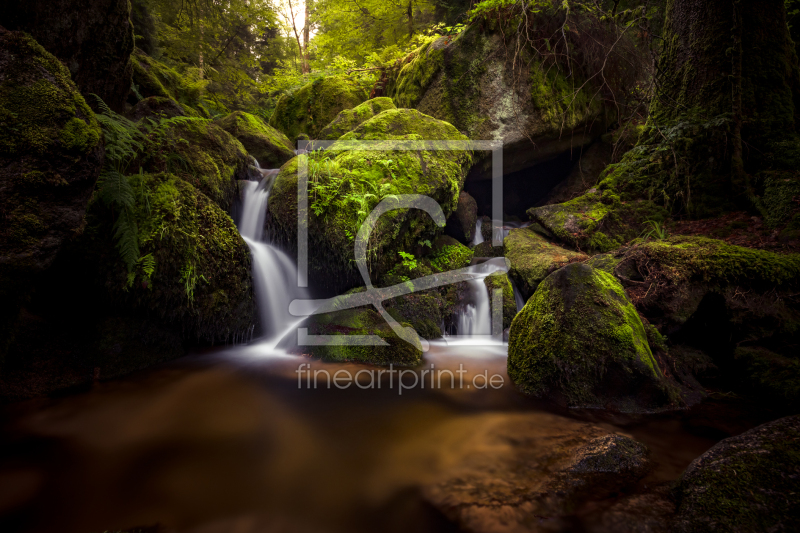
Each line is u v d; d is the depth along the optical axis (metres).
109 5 4.09
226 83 12.10
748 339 3.56
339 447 2.71
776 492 1.70
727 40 5.49
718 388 3.43
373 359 4.18
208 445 2.71
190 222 4.05
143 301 3.77
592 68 7.58
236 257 4.46
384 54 9.70
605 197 6.18
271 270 5.08
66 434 2.74
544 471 2.35
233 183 5.81
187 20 10.20
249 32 16.86
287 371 3.97
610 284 3.53
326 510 2.12
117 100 4.87
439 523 1.99
